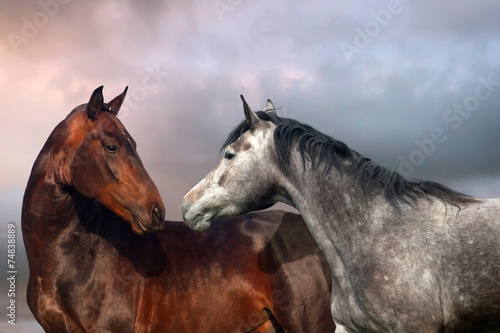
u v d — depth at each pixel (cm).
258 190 376
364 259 334
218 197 378
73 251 394
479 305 309
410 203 336
